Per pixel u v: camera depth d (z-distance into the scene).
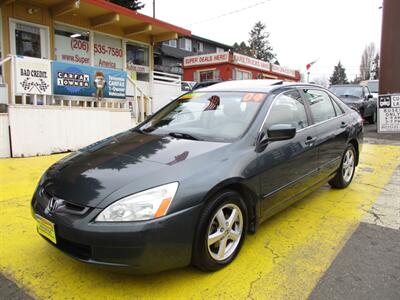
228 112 3.75
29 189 5.12
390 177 6.05
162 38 12.81
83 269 2.94
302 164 3.91
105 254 2.44
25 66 7.04
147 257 2.46
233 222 3.03
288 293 2.64
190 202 2.62
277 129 3.33
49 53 9.82
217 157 3.00
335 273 2.92
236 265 3.03
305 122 4.21
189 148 3.13
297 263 3.08
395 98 11.61
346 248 3.37
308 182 4.11
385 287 2.72
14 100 7.03
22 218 4.03
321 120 4.58
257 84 4.29
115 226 2.42
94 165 2.96
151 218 2.46
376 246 3.41
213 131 3.55
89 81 8.23
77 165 3.04
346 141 5.04
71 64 7.82
